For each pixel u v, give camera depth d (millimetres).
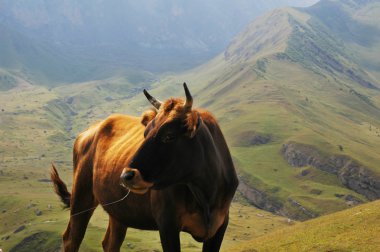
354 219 47906
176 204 10773
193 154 10234
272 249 46688
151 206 11266
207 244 11594
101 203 13719
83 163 15008
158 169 9773
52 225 179000
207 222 10852
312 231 48688
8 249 164000
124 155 12734
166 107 10242
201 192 10727
